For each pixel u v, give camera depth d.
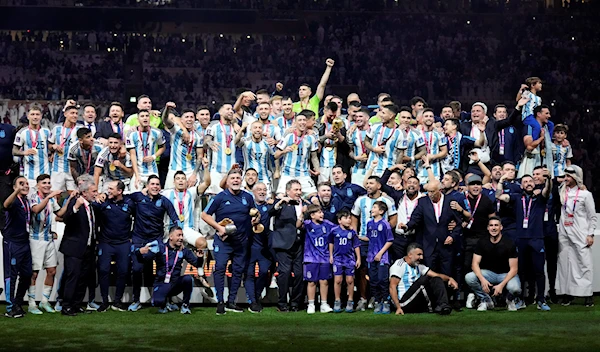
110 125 13.14
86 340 8.70
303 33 31.84
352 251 10.91
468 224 11.12
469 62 31.25
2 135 12.63
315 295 11.39
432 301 10.76
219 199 10.84
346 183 11.81
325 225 10.89
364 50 31.47
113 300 11.38
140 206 10.80
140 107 12.46
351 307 10.86
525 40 31.75
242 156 13.15
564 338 8.83
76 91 28.23
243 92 13.59
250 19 31.62
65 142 12.61
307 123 12.55
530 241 11.25
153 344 8.48
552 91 29.94
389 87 29.97
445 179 11.12
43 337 8.88
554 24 32.19
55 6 30.14
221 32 31.55
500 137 13.20
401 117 12.82
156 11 30.89
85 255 10.55
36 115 12.62
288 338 8.83
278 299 11.23
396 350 8.20
